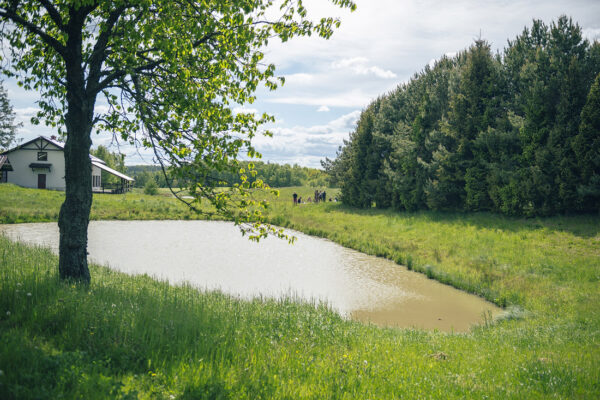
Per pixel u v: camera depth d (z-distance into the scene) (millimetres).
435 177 36906
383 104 50469
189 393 4227
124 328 5750
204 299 10078
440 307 14914
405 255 23375
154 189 76375
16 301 6062
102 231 32188
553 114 26781
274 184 147875
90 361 4668
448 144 34688
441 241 26281
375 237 29969
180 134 8977
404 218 36031
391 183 42000
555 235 23219
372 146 46938
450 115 34156
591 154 23656
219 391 4285
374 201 47531
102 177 91375
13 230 29672
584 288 15352
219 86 9656
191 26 7730
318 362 5926
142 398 3938
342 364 5895
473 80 31781
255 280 17812
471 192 31609
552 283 16375
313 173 161875
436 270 19844
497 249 22578
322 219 41781
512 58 31547
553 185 25922
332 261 23125
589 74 25469
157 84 9508
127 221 40500
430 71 44688
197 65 9016
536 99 26719
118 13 8242
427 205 37500
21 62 9422
